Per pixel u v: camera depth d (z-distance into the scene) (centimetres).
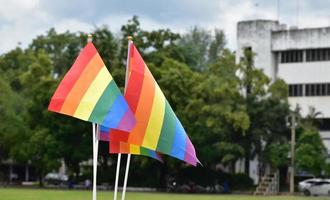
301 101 9144
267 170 8319
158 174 8500
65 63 11162
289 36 9206
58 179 10069
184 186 8206
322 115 9012
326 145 9000
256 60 9344
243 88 8162
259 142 8012
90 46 1953
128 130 1864
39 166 8438
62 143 8025
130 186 8631
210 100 7925
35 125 8300
